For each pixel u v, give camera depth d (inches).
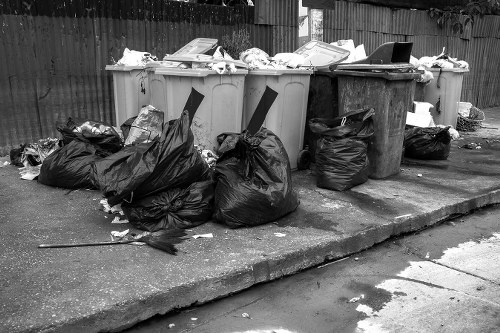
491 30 497.7
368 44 398.3
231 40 286.0
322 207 185.8
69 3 249.6
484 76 508.4
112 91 273.1
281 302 131.0
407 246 168.2
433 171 245.4
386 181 223.6
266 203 160.9
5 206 179.6
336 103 240.7
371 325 120.0
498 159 275.7
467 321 121.6
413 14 424.5
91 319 110.2
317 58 246.5
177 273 130.0
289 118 223.9
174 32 288.8
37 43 243.9
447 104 332.2
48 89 251.8
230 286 132.3
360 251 162.7
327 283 141.6
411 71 227.6
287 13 331.3
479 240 174.6
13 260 135.3
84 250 142.7
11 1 233.1
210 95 198.5
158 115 219.1
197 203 161.0
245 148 166.7
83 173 195.3
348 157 204.4
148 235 150.6
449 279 144.3
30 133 250.4
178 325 119.5
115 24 266.4
